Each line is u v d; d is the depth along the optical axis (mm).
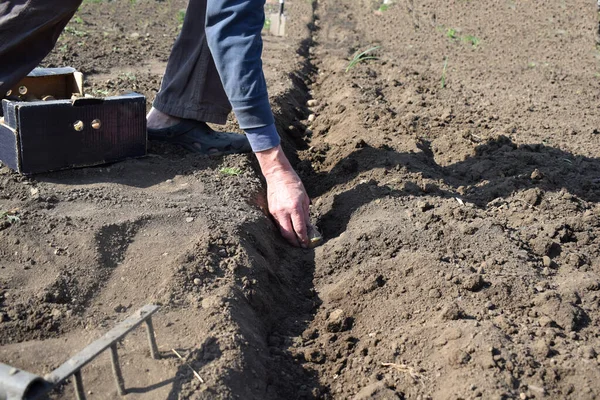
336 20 10438
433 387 2342
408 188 3652
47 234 2764
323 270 3121
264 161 3256
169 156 3797
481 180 3984
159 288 2566
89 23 7945
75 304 2457
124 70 5875
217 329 2369
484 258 3029
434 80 6715
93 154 3424
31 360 2166
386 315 2740
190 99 3744
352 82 6188
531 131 5121
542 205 3586
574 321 2592
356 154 4191
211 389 2098
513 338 2480
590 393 2230
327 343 2648
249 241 3025
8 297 2414
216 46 2941
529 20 9938
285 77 6156
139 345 2273
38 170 3240
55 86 3758
